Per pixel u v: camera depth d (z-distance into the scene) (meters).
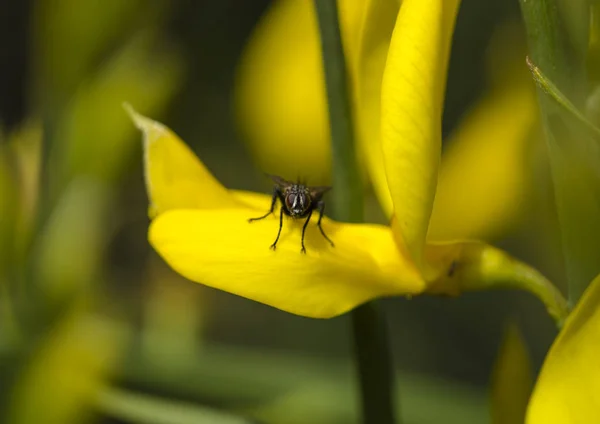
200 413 0.19
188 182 0.17
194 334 0.28
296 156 0.23
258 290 0.16
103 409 0.21
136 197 0.37
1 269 0.23
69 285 0.23
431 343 0.41
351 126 0.16
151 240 0.16
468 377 0.41
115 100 0.24
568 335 0.15
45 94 0.24
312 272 0.16
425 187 0.15
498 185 0.21
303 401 0.25
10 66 0.44
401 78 0.15
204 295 0.29
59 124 0.24
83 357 0.21
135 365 0.27
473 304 0.40
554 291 0.16
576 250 0.15
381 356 0.17
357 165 0.17
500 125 0.21
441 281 0.16
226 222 0.16
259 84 0.23
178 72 0.24
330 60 0.16
